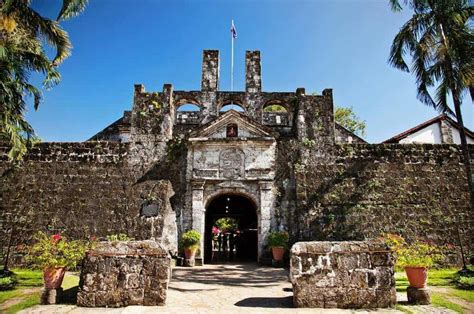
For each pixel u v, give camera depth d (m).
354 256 7.23
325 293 7.08
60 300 7.48
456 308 7.13
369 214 15.56
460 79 12.89
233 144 16.95
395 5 14.04
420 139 21.91
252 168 16.66
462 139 13.05
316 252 7.29
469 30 13.19
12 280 10.09
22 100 13.29
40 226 14.97
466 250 14.66
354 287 7.06
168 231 15.38
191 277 11.72
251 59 19.78
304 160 16.97
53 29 13.07
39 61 12.97
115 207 15.67
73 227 15.02
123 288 7.21
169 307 7.12
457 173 16.48
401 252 7.90
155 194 15.88
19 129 13.17
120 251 7.40
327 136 17.34
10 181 16.06
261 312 6.82
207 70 19.50
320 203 15.88
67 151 16.88
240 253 21.34
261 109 18.91
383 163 16.77
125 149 17.09
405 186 16.17
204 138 16.86
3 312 6.88
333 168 16.75
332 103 17.89
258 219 16.08
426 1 13.59
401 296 8.24
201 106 18.84
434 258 11.84
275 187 16.53
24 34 12.74
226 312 6.82
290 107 19.27
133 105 17.89
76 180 16.31
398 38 14.23
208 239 19.17
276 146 17.19
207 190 16.50
